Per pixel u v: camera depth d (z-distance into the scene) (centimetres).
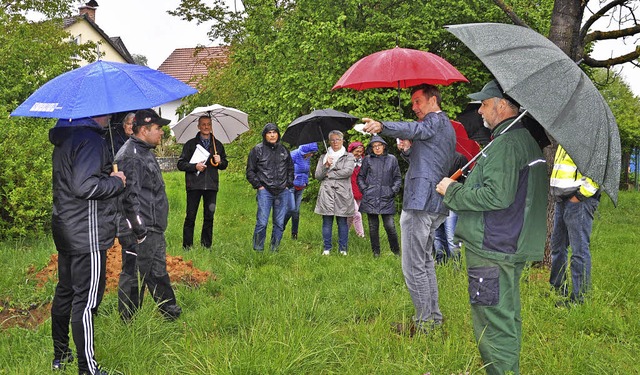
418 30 1220
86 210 350
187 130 829
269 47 1329
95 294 356
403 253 448
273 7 1415
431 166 434
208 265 674
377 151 792
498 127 326
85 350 351
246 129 868
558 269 559
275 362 350
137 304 452
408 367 359
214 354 375
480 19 1251
